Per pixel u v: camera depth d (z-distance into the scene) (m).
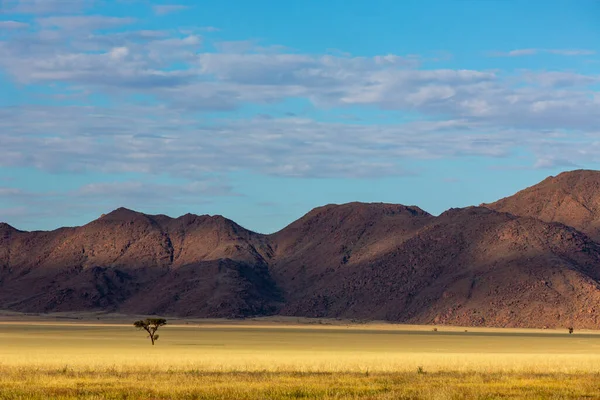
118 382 123.69
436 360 197.75
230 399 102.94
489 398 104.94
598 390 115.81
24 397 103.38
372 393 110.06
